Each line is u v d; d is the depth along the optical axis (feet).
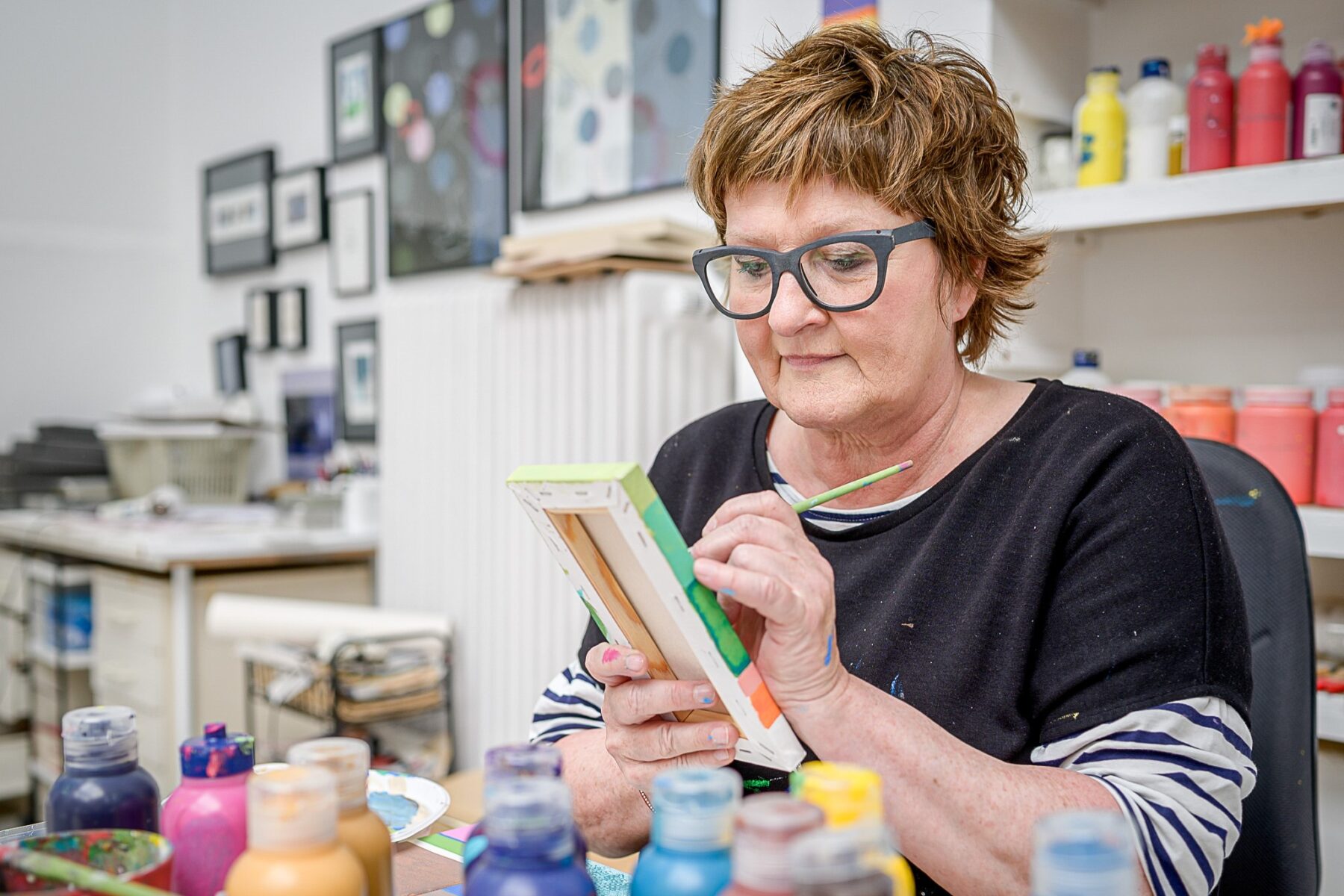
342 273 10.93
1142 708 2.67
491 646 8.05
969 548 3.14
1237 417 5.23
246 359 12.53
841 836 1.38
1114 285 6.08
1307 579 3.47
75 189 12.94
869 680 3.13
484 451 8.07
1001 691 2.97
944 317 3.17
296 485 10.95
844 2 6.13
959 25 5.65
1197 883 2.51
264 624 7.79
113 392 13.24
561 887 1.72
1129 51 6.02
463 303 8.25
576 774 3.18
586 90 8.45
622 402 7.09
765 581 2.18
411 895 2.47
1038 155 5.81
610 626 2.53
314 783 1.81
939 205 2.97
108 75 13.14
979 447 3.25
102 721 2.23
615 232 7.14
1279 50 4.99
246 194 12.21
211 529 9.37
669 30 7.80
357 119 10.59
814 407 3.06
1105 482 2.97
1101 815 1.44
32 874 1.84
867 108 2.94
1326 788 5.30
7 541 10.46
